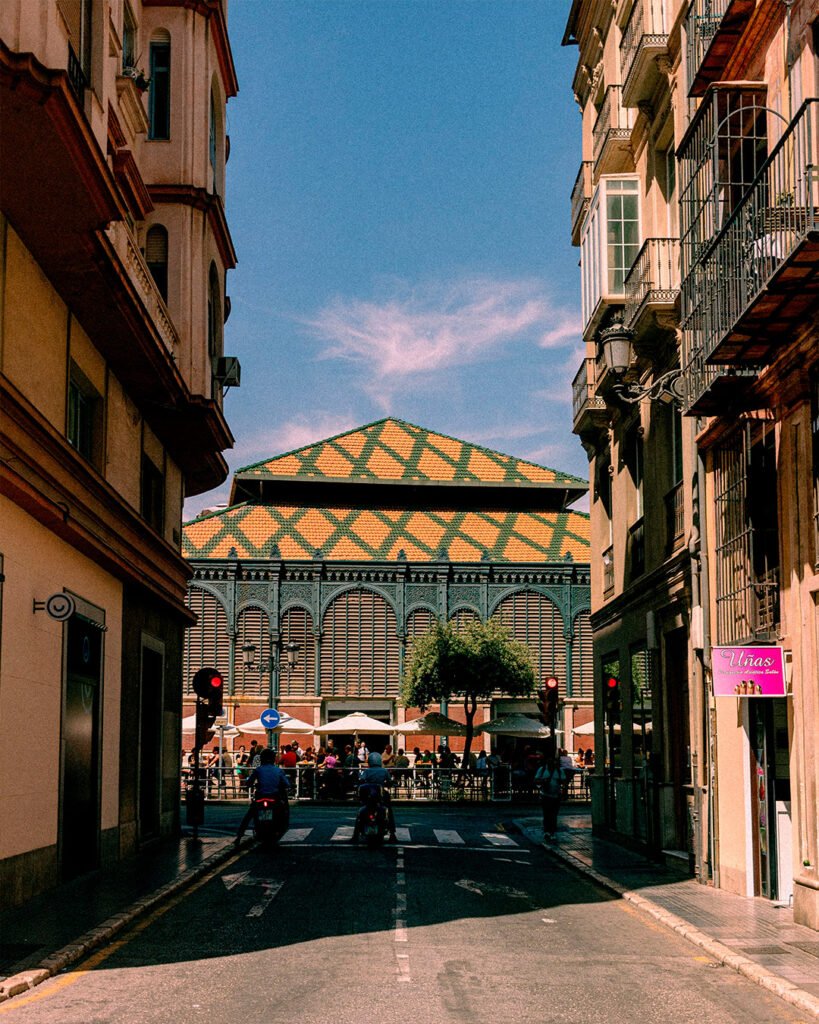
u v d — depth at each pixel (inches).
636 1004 345.4
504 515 2326.5
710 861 634.8
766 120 553.0
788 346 501.7
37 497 540.4
